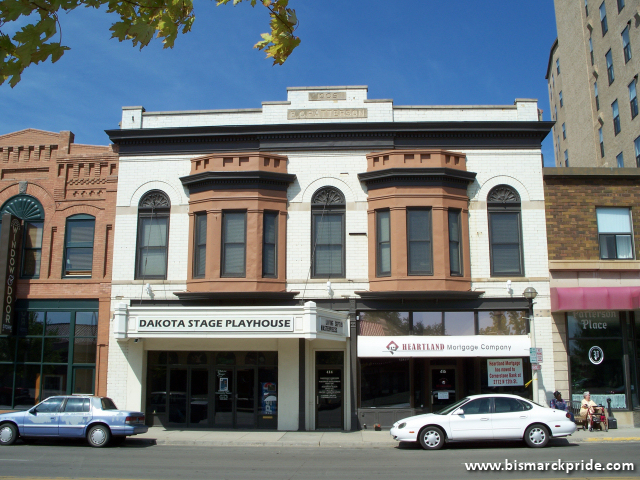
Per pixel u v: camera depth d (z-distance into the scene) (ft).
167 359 67.05
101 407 52.95
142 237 68.28
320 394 64.69
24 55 12.32
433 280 62.80
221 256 64.95
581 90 127.44
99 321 67.31
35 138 73.15
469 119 68.90
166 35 14.21
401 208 64.34
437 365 64.69
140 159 69.72
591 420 58.13
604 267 64.90
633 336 64.64
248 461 43.45
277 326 59.00
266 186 66.23
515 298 64.34
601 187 67.26
